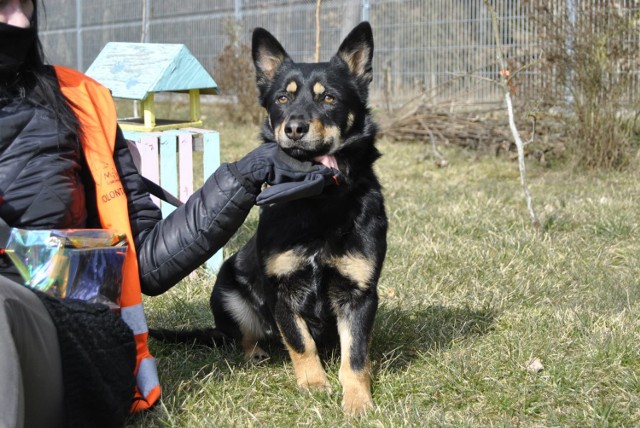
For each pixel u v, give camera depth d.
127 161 3.04
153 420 2.87
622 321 3.89
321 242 3.33
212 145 5.10
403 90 12.55
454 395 3.22
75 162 2.74
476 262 5.18
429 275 4.97
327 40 13.88
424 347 3.80
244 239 5.91
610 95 8.54
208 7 15.52
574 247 5.53
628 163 8.71
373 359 3.69
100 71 5.11
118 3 17.00
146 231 3.01
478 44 11.45
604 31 8.38
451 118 10.66
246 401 3.14
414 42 12.43
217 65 14.13
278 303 3.43
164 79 4.84
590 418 2.94
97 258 2.57
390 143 11.03
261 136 3.97
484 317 4.17
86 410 2.42
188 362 3.57
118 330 2.52
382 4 12.88
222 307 3.89
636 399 3.09
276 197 2.74
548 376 3.29
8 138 2.60
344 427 2.91
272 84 3.92
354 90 3.77
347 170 3.48
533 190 7.84
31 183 2.60
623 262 5.30
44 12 2.86
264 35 4.00
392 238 5.80
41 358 2.25
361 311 3.38
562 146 9.09
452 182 8.40
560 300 4.45
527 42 9.45
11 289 2.16
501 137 9.91
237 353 3.89
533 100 8.76
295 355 3.42
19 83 2.69
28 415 2.30
